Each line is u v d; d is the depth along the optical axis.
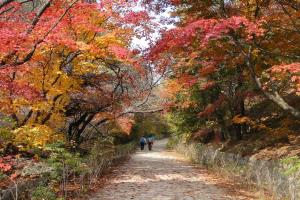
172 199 11.09
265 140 17.38
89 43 12.49
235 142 21.05
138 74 17.00
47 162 10.88
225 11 13.87
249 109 22.72
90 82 15.20
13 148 11.91
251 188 12.69
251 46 13.19
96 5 12.01
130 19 13.18
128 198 11.23
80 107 16.09
